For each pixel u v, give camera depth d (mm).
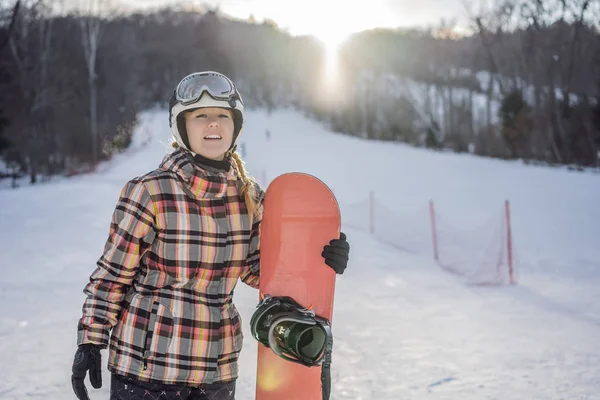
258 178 25969
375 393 3525
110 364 1681
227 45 110812
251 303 5895
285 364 1804
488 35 49531
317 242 1884
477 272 8125
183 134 1752
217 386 1729
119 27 67438
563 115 39375
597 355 4355
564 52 42781
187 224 1676
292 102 106438
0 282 6852
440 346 4543
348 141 51344
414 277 7688
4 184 32562
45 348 4375
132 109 54031
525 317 5609
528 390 3604
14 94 36094
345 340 4688
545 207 17906
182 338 1654
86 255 8836
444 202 19828
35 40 40219
